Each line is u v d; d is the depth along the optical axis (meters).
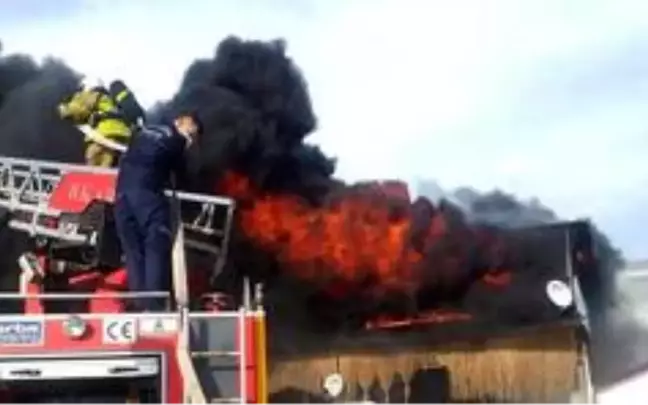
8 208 9.16
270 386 9.94
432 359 10.02
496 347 9.98
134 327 7.15
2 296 7.42
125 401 7.18
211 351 7.21
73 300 8.31
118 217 7.90
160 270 7.84
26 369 7.07
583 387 10.00
